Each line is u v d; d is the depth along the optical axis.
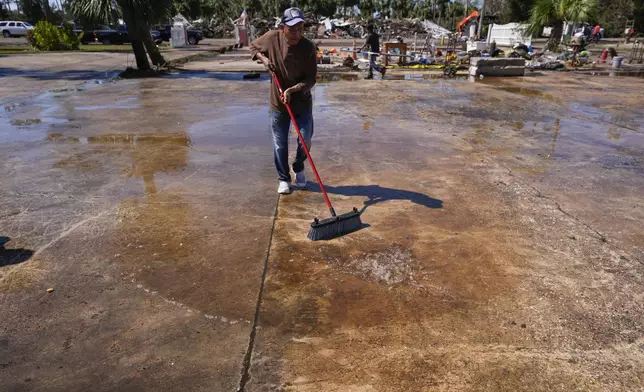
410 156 5.46
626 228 3.61
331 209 3.57
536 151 5.74
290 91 3.79
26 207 3.95
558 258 3.14
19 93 10.46
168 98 9.71
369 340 2.34
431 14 73.06
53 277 2.89
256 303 2.64
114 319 2.49
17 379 2.08
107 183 4.54
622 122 7.54
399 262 3.08
